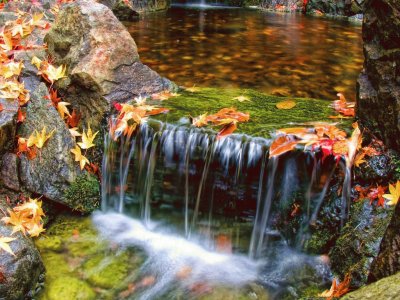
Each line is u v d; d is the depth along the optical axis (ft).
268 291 9.38
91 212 11.67
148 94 12.78
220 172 10.51
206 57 17.87
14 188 10.74
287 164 9.88
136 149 11.37
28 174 10.96
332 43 20.81
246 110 11.93
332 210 9.71
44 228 10.90
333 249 9.46
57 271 9.79
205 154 10.57
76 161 11.62
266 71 16.39
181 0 32.27
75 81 12.28
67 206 11.43
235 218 10.67
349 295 5.93
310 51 19.31
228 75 15.80
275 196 10.16
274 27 24.12
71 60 12.63
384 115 9.37
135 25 23.40
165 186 11.23
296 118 11.34
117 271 9.93
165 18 25.75
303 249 9.95
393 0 8.79
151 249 10.68
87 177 11.73
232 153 10.27
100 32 12.52
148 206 11.58
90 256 10.30
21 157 11.04
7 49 13.57
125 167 11.65
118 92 12.27
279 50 19.33
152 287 9.55
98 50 12.30
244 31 22.84
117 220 11.66
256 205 10.41
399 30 8.71
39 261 9.36
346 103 12.31
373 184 9.45
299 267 9.72
